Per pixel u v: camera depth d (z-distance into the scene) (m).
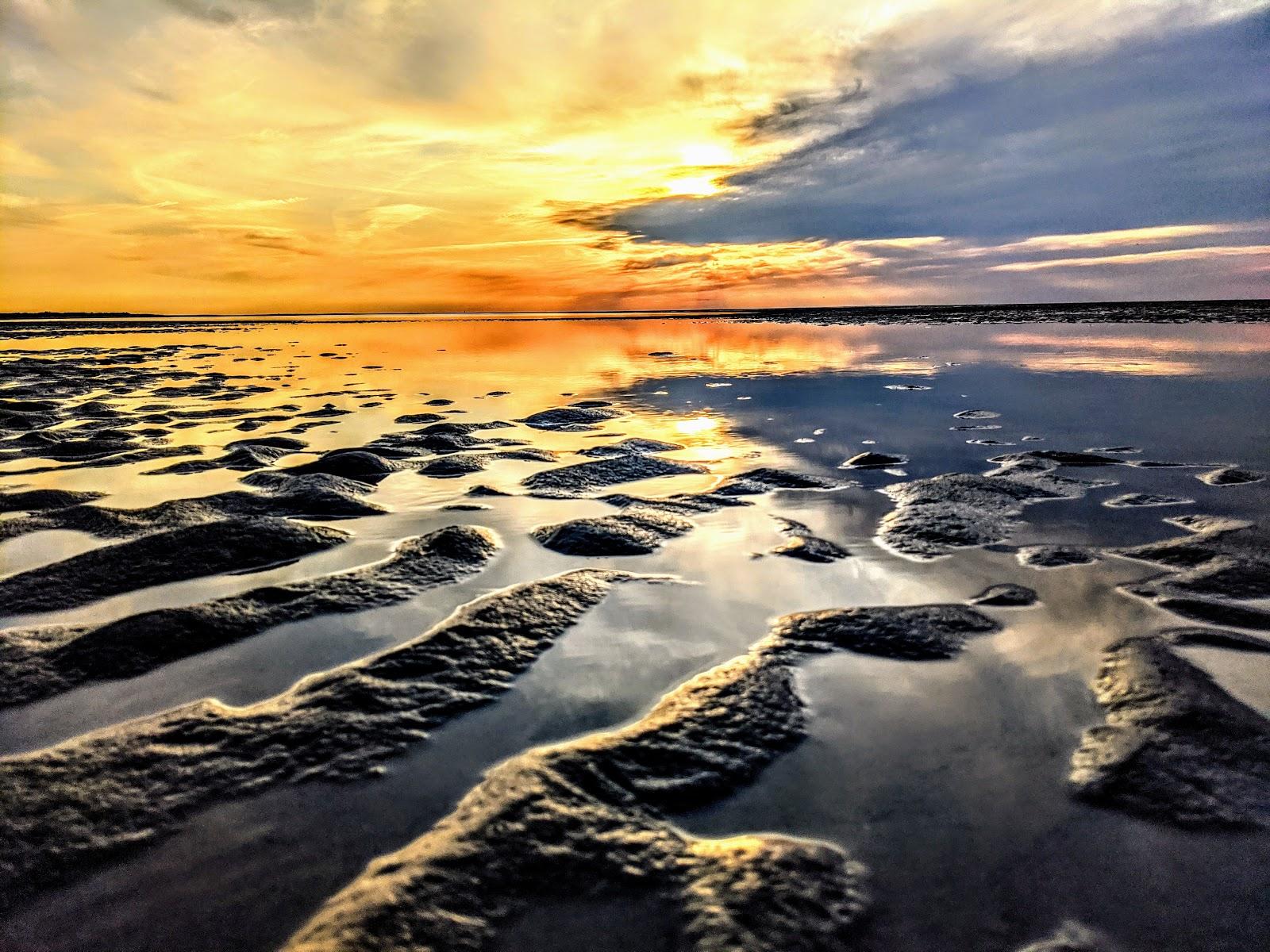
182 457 6.98
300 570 3.92
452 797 2.10
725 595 3.56
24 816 1.98
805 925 1.64
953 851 1.87
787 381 12.53
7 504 5.28
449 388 12.68
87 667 2.80
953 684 2.68
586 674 2.79
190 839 1.92
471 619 3.14
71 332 40.69
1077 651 2.89
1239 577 3.55
